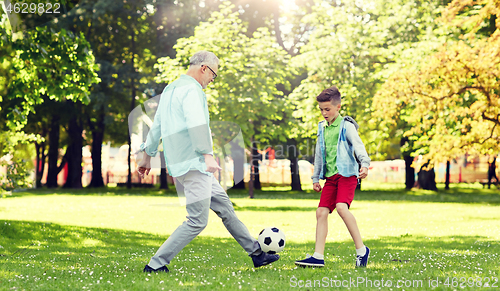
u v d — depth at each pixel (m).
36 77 10.97
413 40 21.78
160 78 19.45
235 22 20.14
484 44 14.98
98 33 30.11
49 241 7.96
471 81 15.53
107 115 29.91
